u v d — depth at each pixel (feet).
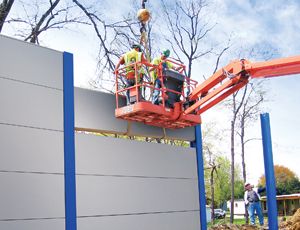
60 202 24.97
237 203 154.20
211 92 29.58
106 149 29.17
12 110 23.90
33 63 25.50
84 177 27.22
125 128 32.07
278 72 27.02
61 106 26.40
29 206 23.45
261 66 26.86
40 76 25.68
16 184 23.17
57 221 24.54
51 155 25.16
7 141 23.30
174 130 35.96
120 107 32.09
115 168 29.40
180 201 33.99
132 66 30.30
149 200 31.30
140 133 33.09
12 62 24.52
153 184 32.04
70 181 25.68
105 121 30.68
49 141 25.25
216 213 138.00
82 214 26.45
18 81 24.54
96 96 30.48
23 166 23.67
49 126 25.44
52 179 24.88
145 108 28.50
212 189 77.36
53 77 26.37
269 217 33.86
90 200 27.14
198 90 30.78
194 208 35.12
